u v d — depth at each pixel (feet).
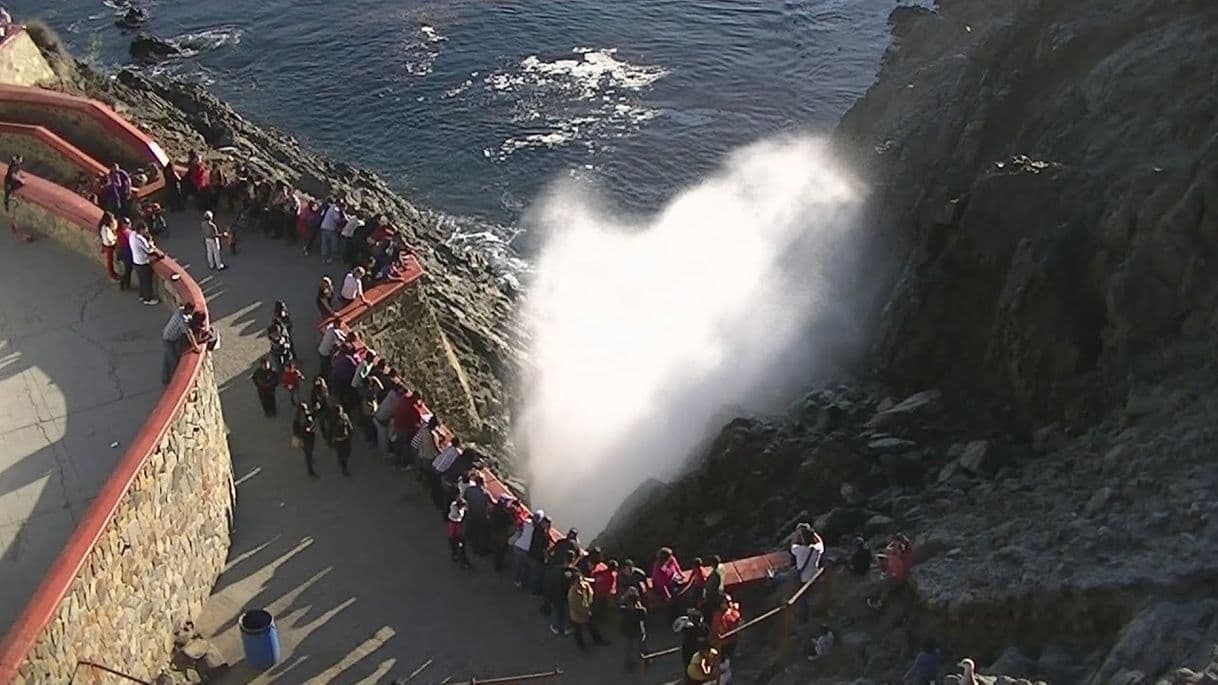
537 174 171.42
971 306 103.19
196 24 210.79
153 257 81.76
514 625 73.36
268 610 73.10
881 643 68.54
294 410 88.48
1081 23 114.83
